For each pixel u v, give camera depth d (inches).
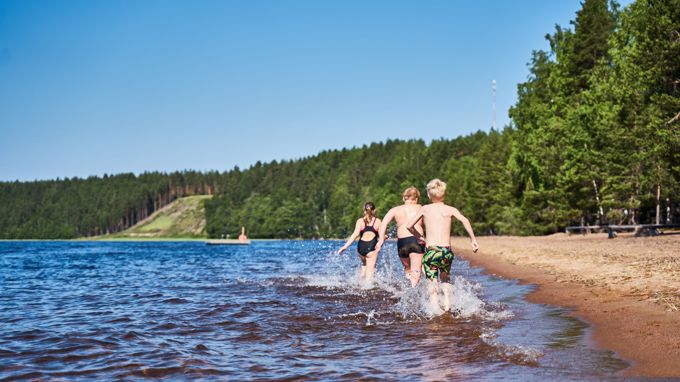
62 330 276.5
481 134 5467.5
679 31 1144.2
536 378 168.4
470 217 3088.1
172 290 474.3
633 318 253.3
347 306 352.2
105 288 507.8
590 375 168.6
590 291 356.8
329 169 7509.8
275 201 6722.4
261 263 953.5
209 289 474.6
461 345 223.9
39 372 197.0
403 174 5027.1
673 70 1128.2
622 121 1312.7
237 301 383.2
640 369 172.1
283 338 253.0
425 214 327.0
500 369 182.5
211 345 239.1
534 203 2038.6
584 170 1617.9
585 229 1766.7
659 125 1137.4
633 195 1425.9
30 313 340.2
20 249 2450.8
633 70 1273.4
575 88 1798.7
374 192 5748.0
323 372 189.8
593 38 1753.2
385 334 256.7
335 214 5880.9
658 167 1232.2
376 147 7450.8
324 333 263.3
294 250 1924.2
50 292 474.9
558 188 1776.6
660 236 1149.1
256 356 217.2
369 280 480.7
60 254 1689.2
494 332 246.7
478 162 3427.7
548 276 482.6
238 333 266.1
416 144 6604.3
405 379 176.2
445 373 181.2
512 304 334.0
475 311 311.0
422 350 218.8
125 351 228.1
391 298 391.5
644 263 500.4
